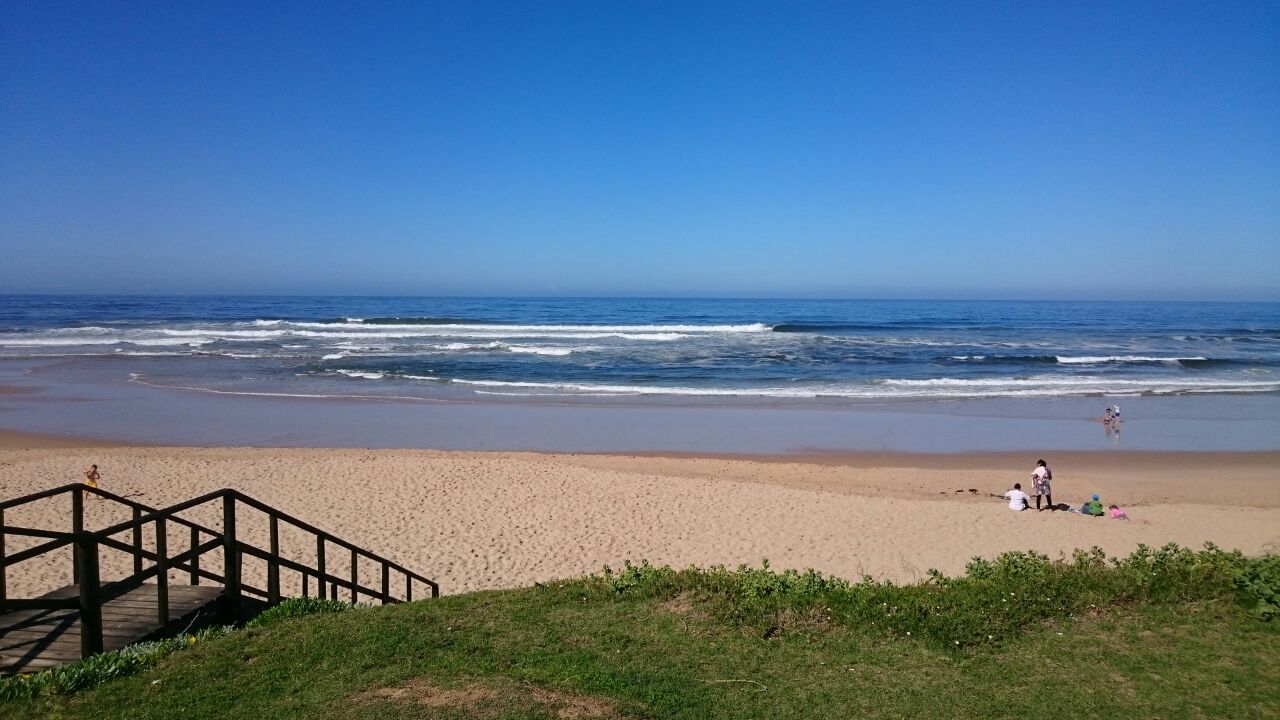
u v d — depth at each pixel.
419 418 26.81
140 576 6.06
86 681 5.27
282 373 36.12
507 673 5.71
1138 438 24.44
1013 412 28.56
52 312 81.38
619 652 6.21
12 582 11.00
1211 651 6.19
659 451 22.58
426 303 128.00
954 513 16.12
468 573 12.42
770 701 5.48
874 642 6.44
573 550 13.58
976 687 5.70
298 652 5.96
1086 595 7.16
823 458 21.91
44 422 25.08
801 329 65.00
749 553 13.55
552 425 25.97
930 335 60.22
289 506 15.87
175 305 102.19
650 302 140.38
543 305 121.94
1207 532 14.90
